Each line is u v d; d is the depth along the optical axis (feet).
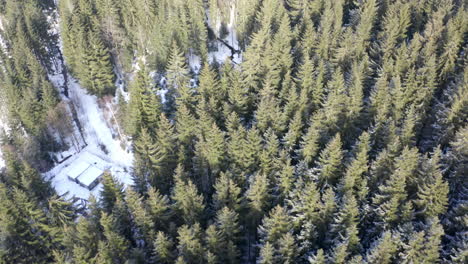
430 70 185.78
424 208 130.11
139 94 204.13
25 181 164.14
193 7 261.85
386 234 113.50
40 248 160.15
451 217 132.57
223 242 136.05
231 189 146.51
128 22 267.39
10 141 224.53
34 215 155.33
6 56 255.91
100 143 234.17
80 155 230.48
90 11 275.59
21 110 221.66
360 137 152.97
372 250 118.11
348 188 140.67
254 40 214.28
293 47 234.38
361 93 175.42
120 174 216.95
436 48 210.79
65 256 143.13
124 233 155.12
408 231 120.16
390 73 195.93
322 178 150.10
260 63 213.66
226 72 212.02
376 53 220.84
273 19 256.93
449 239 130.31
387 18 238.07
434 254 112.27
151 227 144.77
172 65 216.54
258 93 204.44
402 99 178.70
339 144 146.51
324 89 190.39
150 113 205.87
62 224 158.61
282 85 201.26
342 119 178.91
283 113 179.32
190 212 148.66
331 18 238.27
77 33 245.24
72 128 235.81
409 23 244.42
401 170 133.39
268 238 132.16
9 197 166.09
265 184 143.33
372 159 152.46
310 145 156.46
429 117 179.01
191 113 204.95
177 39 255.29
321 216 136.46
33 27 275.18
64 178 217.77
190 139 184.96
